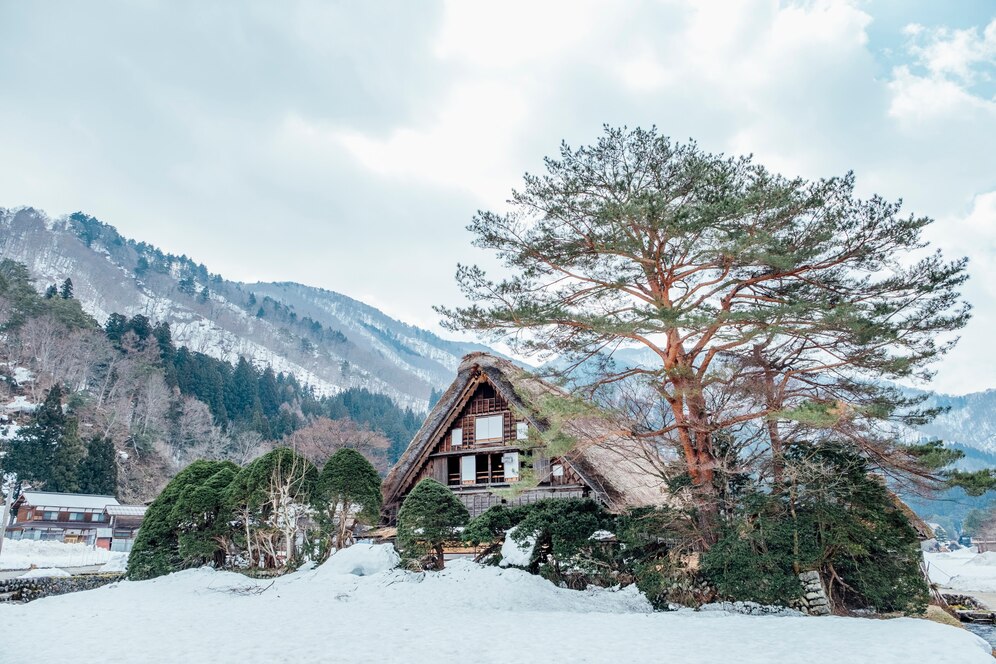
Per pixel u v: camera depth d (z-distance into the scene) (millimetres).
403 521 20359
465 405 26969
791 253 15172
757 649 10359
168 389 96375
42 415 63094
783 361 17031
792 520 15023
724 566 14898
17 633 13242
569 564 18469
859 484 14891
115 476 67000
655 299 16734
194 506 23938
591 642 11289
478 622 13953
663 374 16422
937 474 14695
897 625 12391
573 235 17750
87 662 10180
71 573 27844
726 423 16109
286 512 23297
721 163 16969
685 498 16609
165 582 22047
